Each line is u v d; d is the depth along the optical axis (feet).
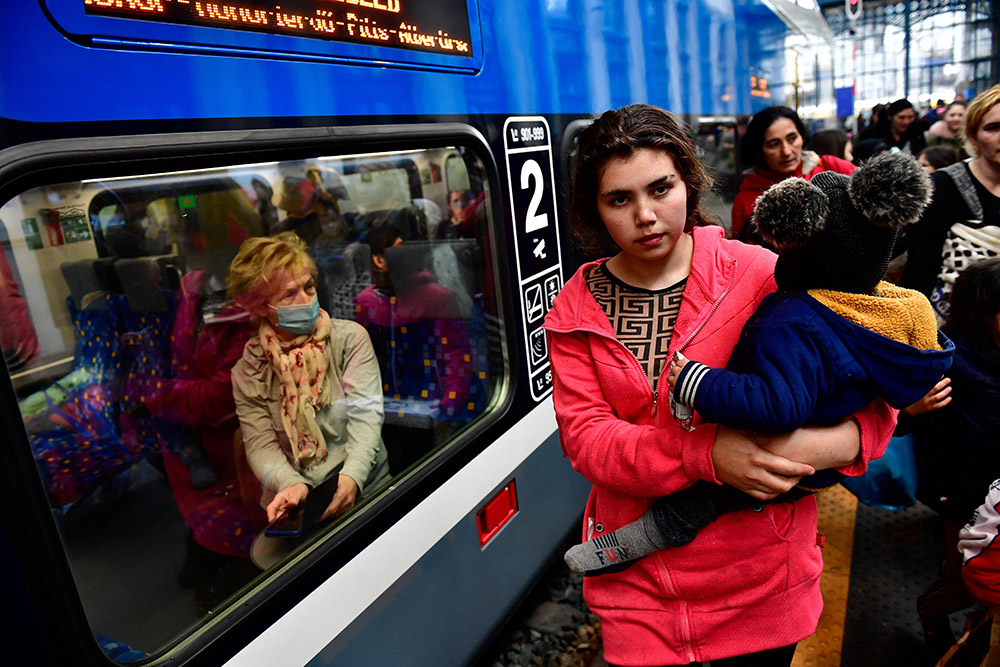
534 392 8.12
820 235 3.41
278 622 4.83
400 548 5.95
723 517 4.13
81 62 3.72
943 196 8.14
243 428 5.24
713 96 13.35
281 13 4.78
